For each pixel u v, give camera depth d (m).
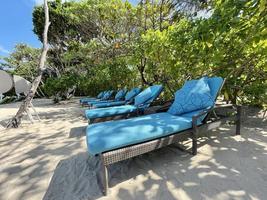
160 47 4.41
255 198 1.58
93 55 8.88
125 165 2.28
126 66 7.34
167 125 2.30
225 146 2.73
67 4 9.64
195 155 2.47
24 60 19.62
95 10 7.32
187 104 2.98
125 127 2.20
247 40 2.93
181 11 4.43
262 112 4.89
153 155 2.53
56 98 11.81
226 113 3.24
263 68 4.02
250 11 2.44
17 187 1.94
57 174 2.16
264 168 2.07
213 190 1.71
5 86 4.68
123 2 6.37
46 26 5.45
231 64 3.93
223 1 2.56
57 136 3.71
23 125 4.93
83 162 2.40
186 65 4.25
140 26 6.60
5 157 2.74
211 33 2.79
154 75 5.51
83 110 7.54
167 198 1.64
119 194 1.74
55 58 16.11
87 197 1.72
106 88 10.41
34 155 2.76
